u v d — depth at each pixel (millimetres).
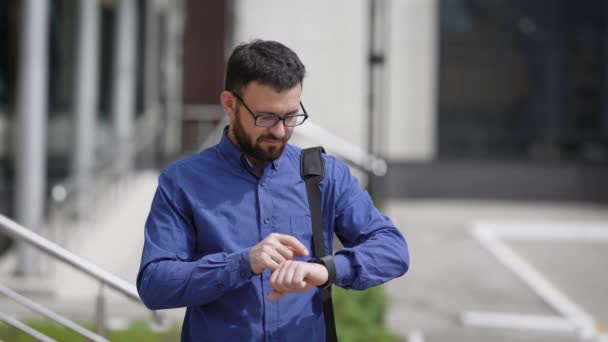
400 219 18703
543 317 11320
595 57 21953
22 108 10688
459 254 15500
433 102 21781
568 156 22078
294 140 12766
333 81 21312
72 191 12438
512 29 21922
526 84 21969
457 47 21844
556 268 14734
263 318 2691
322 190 2818
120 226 12719
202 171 2742
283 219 2734
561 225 17844
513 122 21984
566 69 21984
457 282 13438
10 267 11211
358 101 21266
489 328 10781
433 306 11844
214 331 2686
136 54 17547
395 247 2740
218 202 2709
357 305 8164
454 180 21844
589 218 19172
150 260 2609
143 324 8477
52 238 11430
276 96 2553
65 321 4906
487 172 21844
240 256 2494
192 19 21328
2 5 11516
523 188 21906
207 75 21266
